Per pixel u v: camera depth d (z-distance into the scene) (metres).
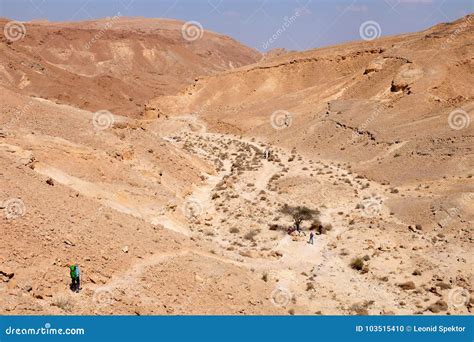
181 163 55.00
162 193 43.34
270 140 84.25
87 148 41.38
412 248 37.09
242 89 123.56
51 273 21.27
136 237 27.44
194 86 127.06
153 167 47.84
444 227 39.59
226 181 54.91
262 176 59.97
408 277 32.84
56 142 39.72
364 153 65.00
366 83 90.88
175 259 26.59
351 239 38.91
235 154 75.06
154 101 123.75
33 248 21.89
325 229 41.31
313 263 35.03
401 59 87.44
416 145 60.22
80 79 143.88
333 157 68.00
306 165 65.19
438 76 77.94
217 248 34.59
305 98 101.25
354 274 33.34
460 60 81.00
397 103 75.50
